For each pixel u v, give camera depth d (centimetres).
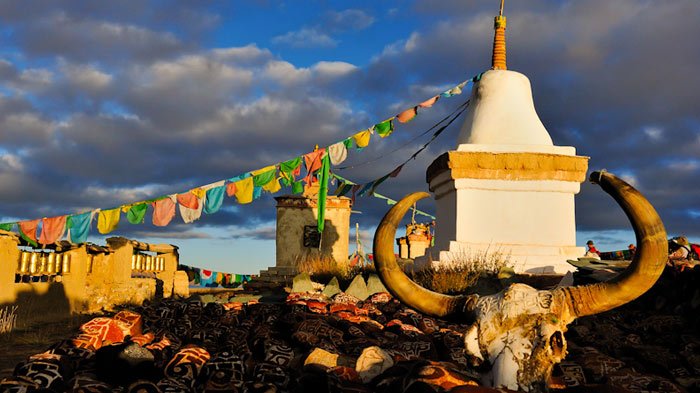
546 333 394
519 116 1662
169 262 2858
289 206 2823
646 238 411
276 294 1536
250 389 537
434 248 1627
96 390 514
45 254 1808
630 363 686
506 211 1545
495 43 1775
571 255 1511
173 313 979
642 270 412
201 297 1384
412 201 470
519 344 397
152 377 603
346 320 847
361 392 503
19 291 1595
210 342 823
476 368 414
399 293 466
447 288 1290
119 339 745
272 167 1399
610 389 405
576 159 1551
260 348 713
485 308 421
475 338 413
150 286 2458
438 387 405
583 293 422
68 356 625
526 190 1548
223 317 941
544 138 1650
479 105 1703
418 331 842
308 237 2802
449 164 1543
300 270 2227
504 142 1630
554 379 441
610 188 422
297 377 571
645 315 929
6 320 1427
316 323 778
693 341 757
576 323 862
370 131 1522
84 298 2009
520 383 384
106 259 2181
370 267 1822
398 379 453
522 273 1410
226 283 2842
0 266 1493
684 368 668
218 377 554
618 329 864
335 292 1406
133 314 834
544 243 1535
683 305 878
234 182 1359
